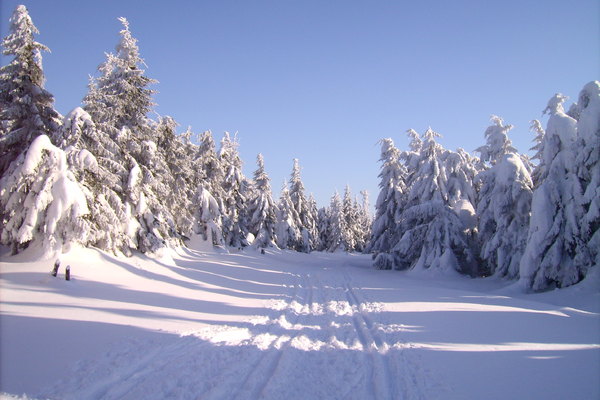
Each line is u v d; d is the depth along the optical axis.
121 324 8.96
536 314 11.15
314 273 26.38
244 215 45.12
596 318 10.71
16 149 17.33
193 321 9.83
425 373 6.34
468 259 25.91
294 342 8.20
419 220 28.55
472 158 34.03
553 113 20.41
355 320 10.74
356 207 75.88
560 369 6.35
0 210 15.77
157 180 21.66
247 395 5.39
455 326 9.69
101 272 15.63
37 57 17.62
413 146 34.44
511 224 22.34
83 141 17.41
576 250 16.81
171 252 25.34
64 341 7.41
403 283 20.86
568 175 17.98
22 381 5.51
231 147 44.56
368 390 5.72
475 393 5.49
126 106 20.75
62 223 15.13
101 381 5.64
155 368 6.24
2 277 13.05
